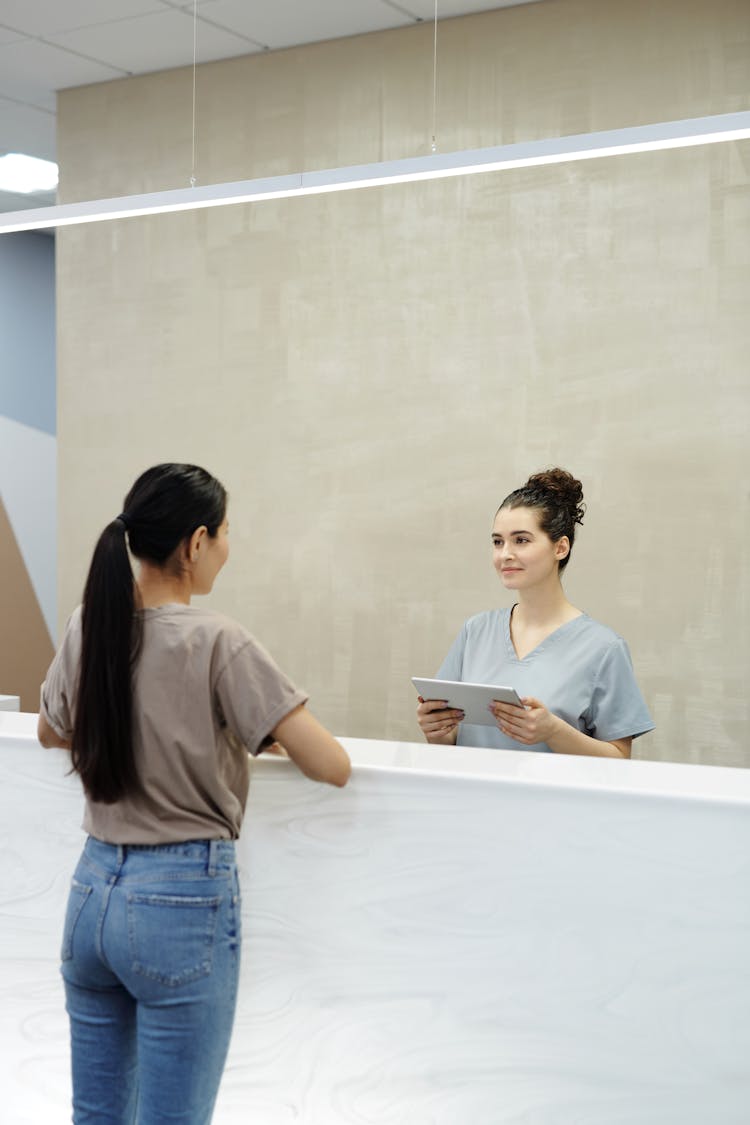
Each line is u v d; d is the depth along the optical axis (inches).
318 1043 82.0
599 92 162.1
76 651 71.2
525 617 104.2
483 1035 78.0
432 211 173.3
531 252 167.2
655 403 160.4
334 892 80.9
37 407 279.1
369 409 178.9
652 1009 73.9
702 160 156.5
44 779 88.2
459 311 172.2
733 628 156.6
